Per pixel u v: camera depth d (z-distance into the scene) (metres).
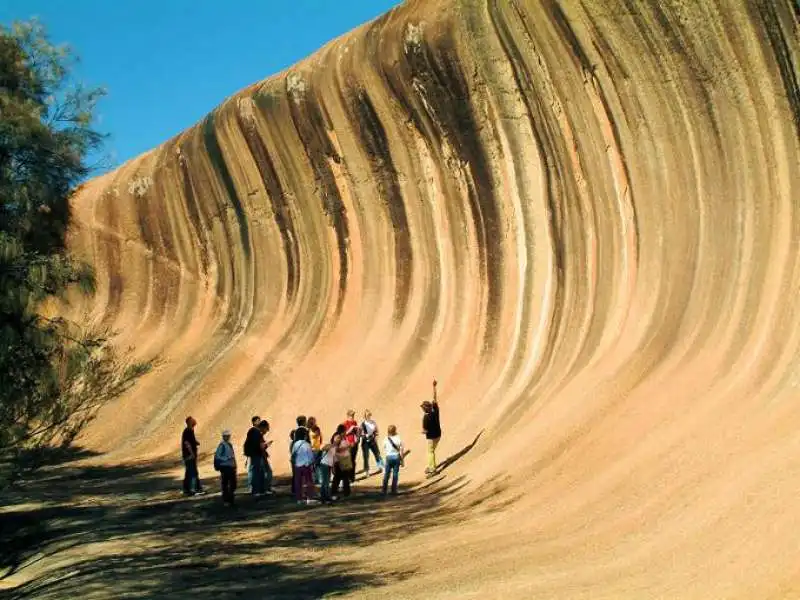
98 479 22.91
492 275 22.59
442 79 23.41
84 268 13.21
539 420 16.39
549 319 20.14
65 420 11.37
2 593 11.80
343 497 16.58
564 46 19.64
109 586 10.98
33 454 11.24
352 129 26.72
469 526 12.62
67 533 15.36
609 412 14.57
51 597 10.84
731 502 9.44
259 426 17.44
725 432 11.55
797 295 13.46
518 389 19.56
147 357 32.09
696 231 16.53
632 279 17.86
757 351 13.25
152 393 29.64
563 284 20.09
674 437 12.27
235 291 31.98
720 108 16.34
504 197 22.41
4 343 11.08
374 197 26.56
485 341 22.06
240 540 13.37
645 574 8.43
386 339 25.20
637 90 18.00
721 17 16.11
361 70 25.89
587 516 11.27
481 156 22.91
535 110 21.09
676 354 14.98
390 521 13.82
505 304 21.98
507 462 15.33
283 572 11.02
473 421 19.80
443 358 23.00
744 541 8.37
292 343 28.17
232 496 16.58
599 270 18.94
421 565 10.57
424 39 23.59
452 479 16.48
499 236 22.58
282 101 28.75
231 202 31.89
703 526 9.24
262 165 30.27
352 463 16.86
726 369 13.56
